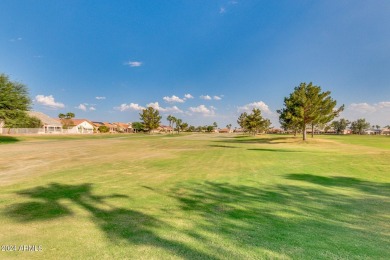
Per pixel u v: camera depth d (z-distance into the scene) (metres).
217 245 3.67
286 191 7.33
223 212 5.28
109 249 3.51
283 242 3.81
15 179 8.76
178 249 3.52
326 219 4.94
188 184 8.15
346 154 19.23
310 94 37.06
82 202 5.92
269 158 16.38
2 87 33.16
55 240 3.80
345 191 7.44
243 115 86.06
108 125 131.62
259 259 3.28
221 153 19.80
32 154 17.86
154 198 6.36
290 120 39.47
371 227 4.52
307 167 12.33
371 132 152.88
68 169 11.16
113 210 5.32
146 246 3.61
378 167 12.38
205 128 180.88
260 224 4.59
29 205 5.63
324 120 38.38
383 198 6.66
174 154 18.72
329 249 3.60
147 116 102.12
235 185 8.07
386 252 3.53
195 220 4.75
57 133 79.06
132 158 15.84
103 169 11.23
